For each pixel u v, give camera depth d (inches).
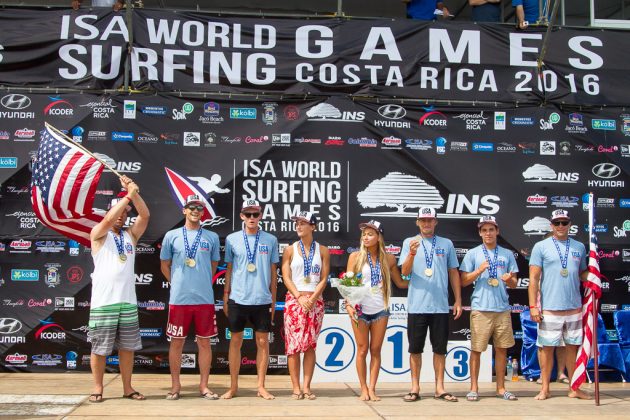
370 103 315.9
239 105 311.7
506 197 315.6
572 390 256.7
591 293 253.6
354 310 246.1
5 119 303.3
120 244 239.3
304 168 310.2
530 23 335.9
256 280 245.8
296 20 317.4
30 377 283.1
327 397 251.0
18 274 296.7
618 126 323.9
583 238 316.5
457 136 317.1
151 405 229.0
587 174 320.2
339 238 308.3
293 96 313.4
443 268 252.8
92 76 307.1
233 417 213.8
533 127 320.2
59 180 250.8
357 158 312.5
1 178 299.9
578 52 327.3
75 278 297.7
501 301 255.6
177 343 241.8
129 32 307.7
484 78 321.7
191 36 312.8
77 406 226.1
